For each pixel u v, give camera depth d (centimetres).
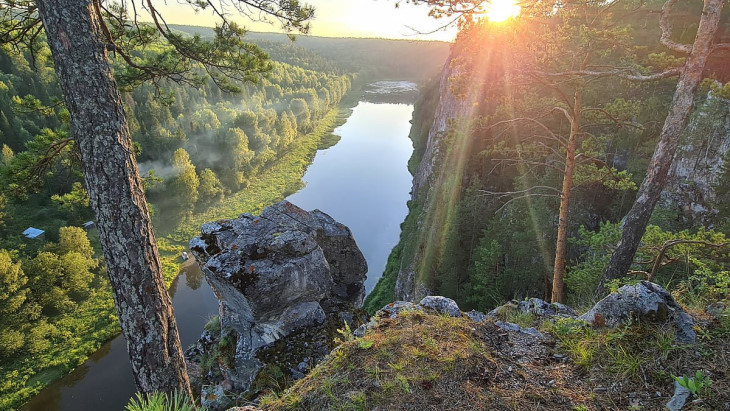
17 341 2738
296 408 364
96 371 2738
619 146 2359
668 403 336
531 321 587
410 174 6309
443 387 365
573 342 441
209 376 866
